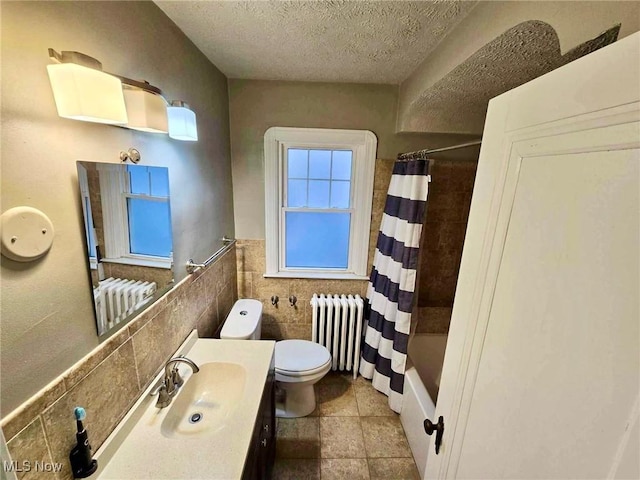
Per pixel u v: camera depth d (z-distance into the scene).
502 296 0.66
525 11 0.88
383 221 2.18
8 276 0.60
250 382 1.24
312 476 1.61
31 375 0.67
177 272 1.37
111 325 0.92
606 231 0.42
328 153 2.32
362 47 1.53
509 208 0.64
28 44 0.64
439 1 1.12
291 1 1.15
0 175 0.59
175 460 0.89
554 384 0.50
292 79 2.07
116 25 0.94
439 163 2.29
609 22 0.63
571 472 0.47
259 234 2.38
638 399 0.37
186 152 1.45
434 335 2.54
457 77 1.43
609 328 0.41
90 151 0.82
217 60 1.75
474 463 0.74
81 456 0.79
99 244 0.86
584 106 0.46
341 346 2.32
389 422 1.98
